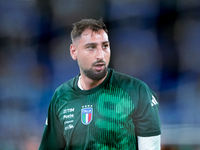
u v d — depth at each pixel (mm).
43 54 24484
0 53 24156
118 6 24016
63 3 24344
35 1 24312
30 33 24469
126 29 24031
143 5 23906
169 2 23594
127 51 24109
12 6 24281
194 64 23328
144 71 23859
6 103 23281
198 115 21578
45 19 24453
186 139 18578
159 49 23859
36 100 23609
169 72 23625
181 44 23797
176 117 21484
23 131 21938
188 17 23656
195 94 22641
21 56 24344
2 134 21344
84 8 24250
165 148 18141
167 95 22938
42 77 24219
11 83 23812
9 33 24375
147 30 24078
